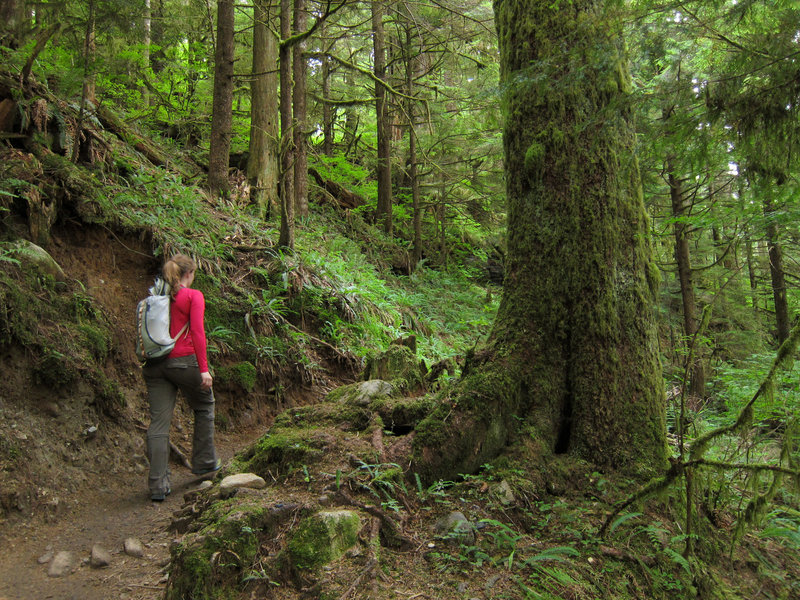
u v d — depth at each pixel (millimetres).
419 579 2367
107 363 4512
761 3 2926
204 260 5953
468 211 16047
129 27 5930
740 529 2699
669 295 8523
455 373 4574
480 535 2660
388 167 13055
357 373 6621
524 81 3209
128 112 9406
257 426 5375
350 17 11984
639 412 3250
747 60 2854
